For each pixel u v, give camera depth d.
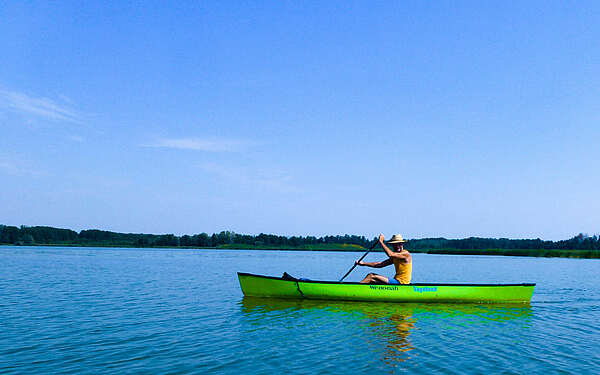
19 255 51.53
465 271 31.67
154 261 41.66
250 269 30.05
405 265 12.09
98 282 18.09
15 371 5.71
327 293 12.16
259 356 6.58
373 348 7.14
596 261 58.62
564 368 6.16
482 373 5.88
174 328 8.61
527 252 86.25
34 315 9.95
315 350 6.97
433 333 8.41
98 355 6.54
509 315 10.70
